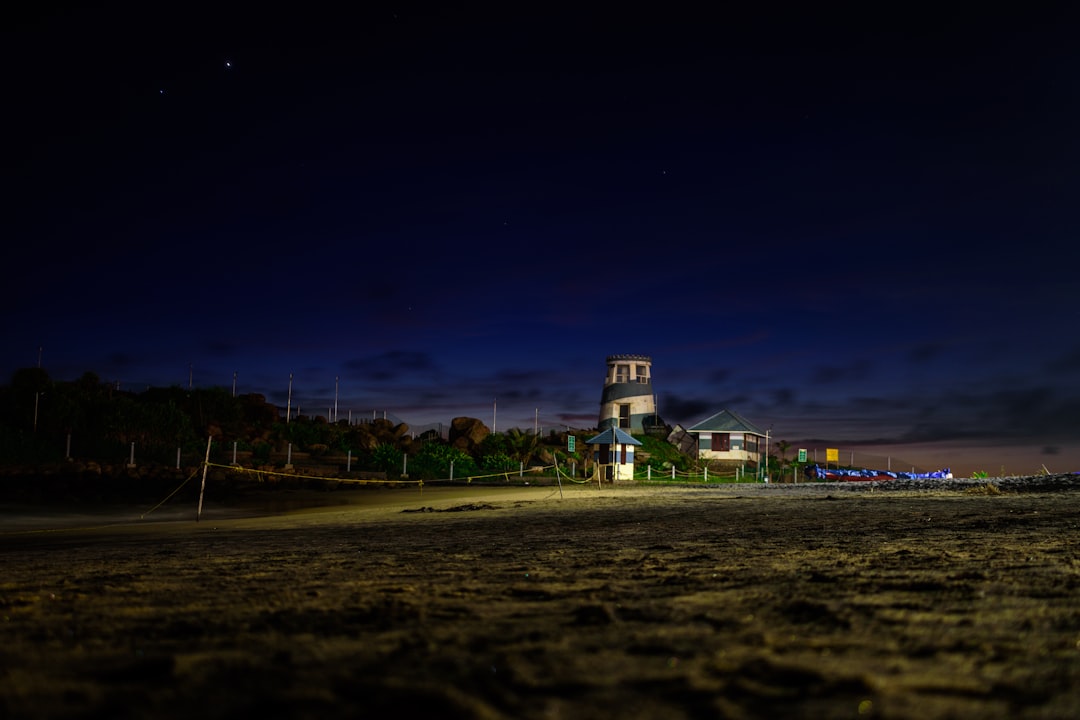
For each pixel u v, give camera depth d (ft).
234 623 14.47
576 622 13.98
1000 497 65.62
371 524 53.36
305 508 96.02
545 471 188.44
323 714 8.74
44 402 145.59
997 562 21.24
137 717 8.73
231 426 183.32
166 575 23.12
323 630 13.62
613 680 10.00
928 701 8.94
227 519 76.84
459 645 12.16
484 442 214.07
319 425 205.36
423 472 170.71
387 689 9.65
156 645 12.56
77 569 26.03
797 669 10.32
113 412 153.48
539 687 9.71
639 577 20.07
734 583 18.40
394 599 17.16
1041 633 12.35
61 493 107.96
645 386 261.85
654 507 62.08
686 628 13.20
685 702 9.04
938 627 12.89
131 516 85.61
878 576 18.88
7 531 62.64
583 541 32.32
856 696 9.17
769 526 38.37
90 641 13.00
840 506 56.03
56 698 9.51
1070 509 46.85
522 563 24.21
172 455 149.18
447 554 28.07
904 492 83.51
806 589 17.12
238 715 8.77
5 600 17.80
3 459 127.75
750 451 244.63
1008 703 8.84
